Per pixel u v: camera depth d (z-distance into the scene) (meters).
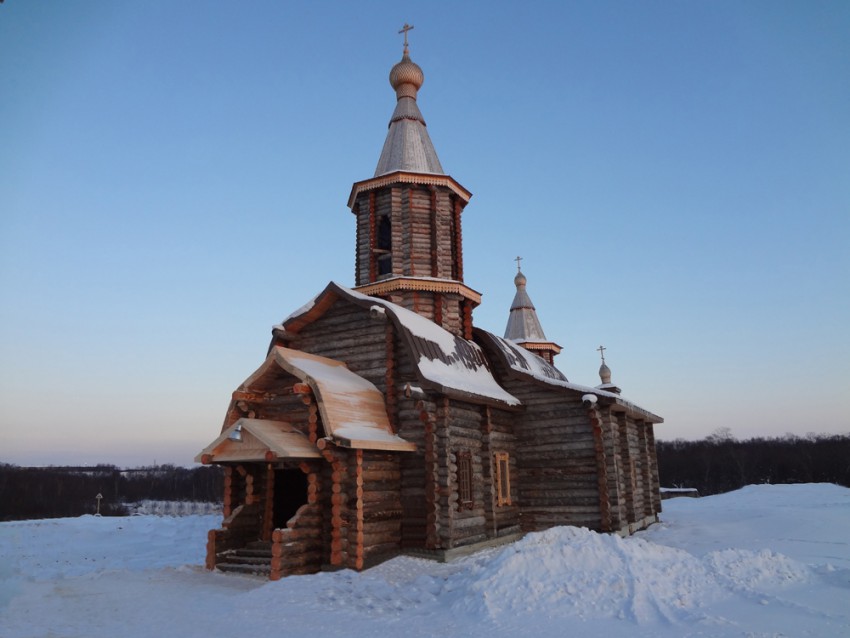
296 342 20.59
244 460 16.03
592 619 10.80
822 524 22.17
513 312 37.91
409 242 23.42
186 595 13.59
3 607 12.06
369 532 16.27
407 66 26.81
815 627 9.68
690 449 108.06
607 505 20.33
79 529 27.36
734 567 13.38
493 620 11.05
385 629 10.84
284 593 13.26
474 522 18.50
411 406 18.03
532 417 22.09
